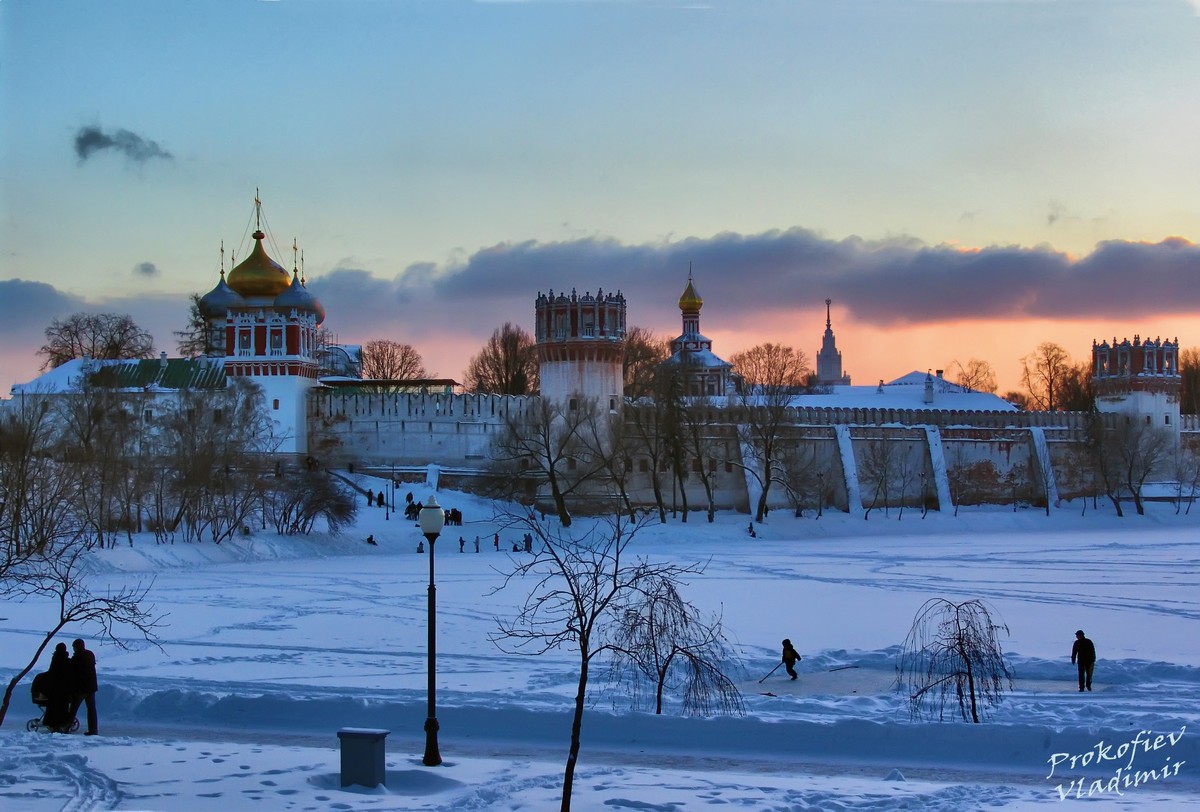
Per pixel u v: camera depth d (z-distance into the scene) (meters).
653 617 38.03
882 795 28.45
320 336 188.00
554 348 143.75
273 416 141.38
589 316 143.25
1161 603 64.38
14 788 27.53
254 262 144.62
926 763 32.62
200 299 163.88
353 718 37.03
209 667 45.03
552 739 35.22
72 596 65.88
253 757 31.23
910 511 158.00
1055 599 66.44
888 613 61.03
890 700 38.22
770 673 43.72
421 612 61.25
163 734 35.41
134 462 107.31
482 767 31.27
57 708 34.38
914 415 167.50
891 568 88.88
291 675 43.34
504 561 98.56
